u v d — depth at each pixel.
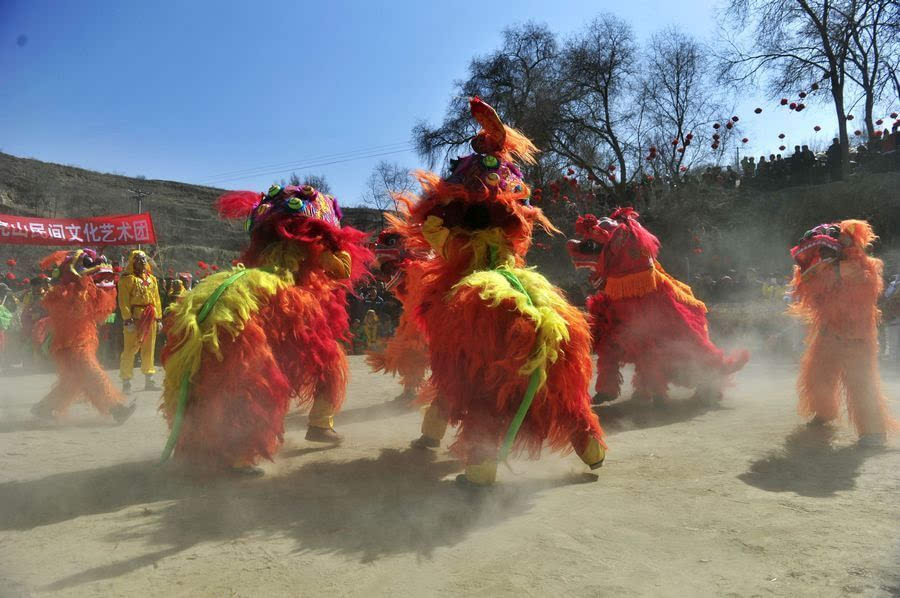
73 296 6.81
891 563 3.02
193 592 2.96
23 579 3.10
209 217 57.56
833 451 5.16
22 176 56.97
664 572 3.05
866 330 5.52
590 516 3.82
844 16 27.80
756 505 3.91
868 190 24.86
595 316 7.27
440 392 4.74
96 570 3.19
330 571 3.15
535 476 4.77
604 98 33.16
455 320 4.37
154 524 3.82
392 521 3.83
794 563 3.07
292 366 5.08
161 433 6.45
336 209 5.86
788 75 28.98
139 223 18.27
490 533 3.61
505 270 4.50
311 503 4.18
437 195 4.80
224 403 4.59
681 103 30.95
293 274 5.36
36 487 4.59
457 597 2.86
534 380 4.17
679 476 4.59
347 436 6.20
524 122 32.69
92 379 6.81
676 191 26.98
